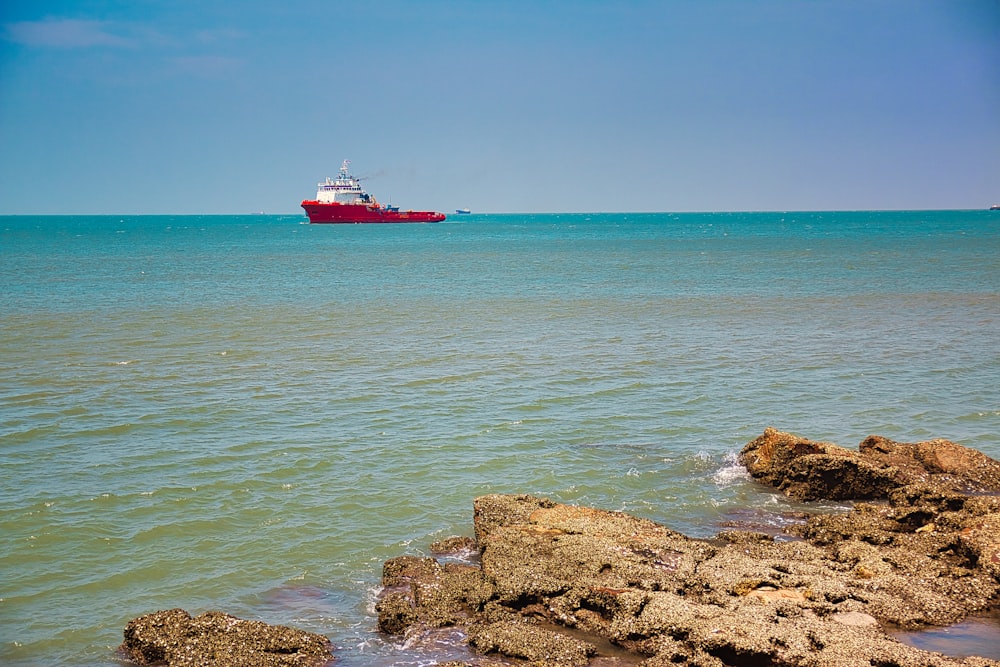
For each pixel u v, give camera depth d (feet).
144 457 86.17
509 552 59.11
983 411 103.45
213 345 147.02
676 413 103.55
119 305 200.95
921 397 110.01
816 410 104.63
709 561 58.18
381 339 153.89
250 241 567.59
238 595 59.11
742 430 96.73
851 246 452.35
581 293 232.53
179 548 66.23
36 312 186.19
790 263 336.08
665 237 629.10
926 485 69.92
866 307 196.65
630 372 125.18
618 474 82.74
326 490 78.02
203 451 88.12
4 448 88.33
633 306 202.69
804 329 164.45
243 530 69.51
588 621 52.24
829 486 75.92
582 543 59.72
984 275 270.26
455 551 65.21
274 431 95.25
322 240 586.45
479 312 192.24
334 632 53.72
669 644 48.39
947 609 53.06
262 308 198.08
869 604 53.31
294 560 64.34
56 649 52.21
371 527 70.38
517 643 49.62
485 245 512.63
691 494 77.71
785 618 50.24
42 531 68.64
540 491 78.23
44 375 121.08
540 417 101.71
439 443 91.61
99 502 74.59
